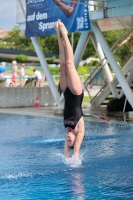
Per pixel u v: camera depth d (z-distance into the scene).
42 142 15.62
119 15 21.72
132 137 16.30
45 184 9.92
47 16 24.83
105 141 15.53
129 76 26.98
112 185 9.73
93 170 11.19
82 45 24.56
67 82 11.62
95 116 22.91
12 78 38.50
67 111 11.77
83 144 14.98
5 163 12.26
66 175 10.73
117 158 12.62
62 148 14.48
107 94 28.83
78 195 9.01
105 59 27.53
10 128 19.42
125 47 80.12
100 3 23.02
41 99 32.34
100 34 23.33
